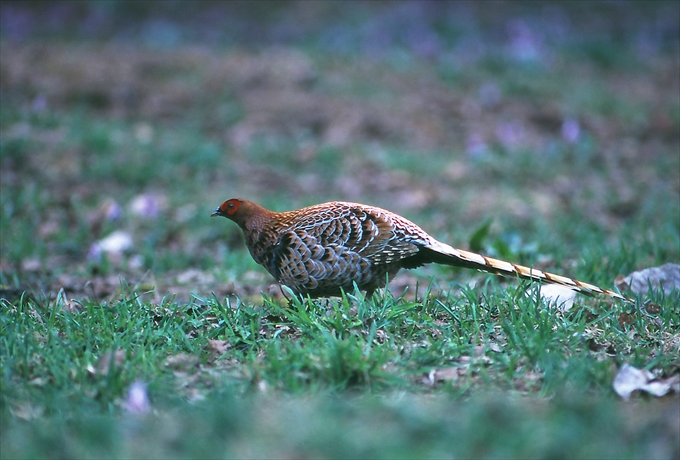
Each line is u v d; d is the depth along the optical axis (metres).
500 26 33.47
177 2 35.88
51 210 14.27
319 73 23.98
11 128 18.16
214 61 24.41
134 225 13.83
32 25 31.14
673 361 6.70
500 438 5.25
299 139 19.38
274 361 6.27
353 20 33.22
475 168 17.80
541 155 18.77
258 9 35.59
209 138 19.28
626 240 12.09
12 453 5.18
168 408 5.82
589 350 6.86
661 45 31.67
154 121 20.27
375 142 19.69
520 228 13.88
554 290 8.59
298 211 7.95
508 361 6.50
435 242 7.85
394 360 6.50
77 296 9.95
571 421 5.44
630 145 20.14
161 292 10.10
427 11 34.84
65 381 6.09
